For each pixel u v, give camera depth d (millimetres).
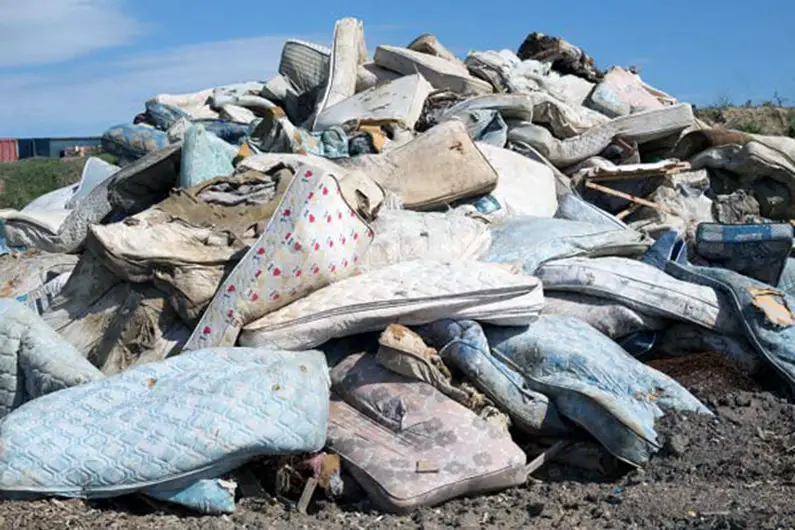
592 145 10617
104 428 5703
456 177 8664
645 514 5441
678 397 6633
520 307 6746
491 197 8922
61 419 5762
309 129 11531
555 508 5676
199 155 8531
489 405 6340
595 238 8031
